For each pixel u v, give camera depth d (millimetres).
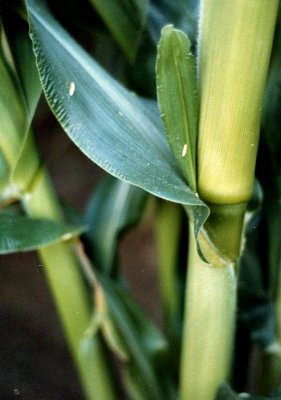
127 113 357
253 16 309
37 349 827
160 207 465
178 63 316
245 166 334
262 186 421
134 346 451
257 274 450
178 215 464
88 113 337
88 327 433
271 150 404
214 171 334
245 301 451
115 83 374
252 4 308
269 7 309
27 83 380
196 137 332
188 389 394
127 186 451
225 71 318
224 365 388
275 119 403
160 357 465
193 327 382
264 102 404
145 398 458
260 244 449
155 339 465
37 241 384
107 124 341
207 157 333
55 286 428
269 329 448
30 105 378
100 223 452
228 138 328
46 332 849
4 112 384
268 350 448
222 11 313
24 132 390
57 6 447
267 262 448
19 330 852
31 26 323
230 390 382
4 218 391
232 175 335
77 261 427
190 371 391
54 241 385
